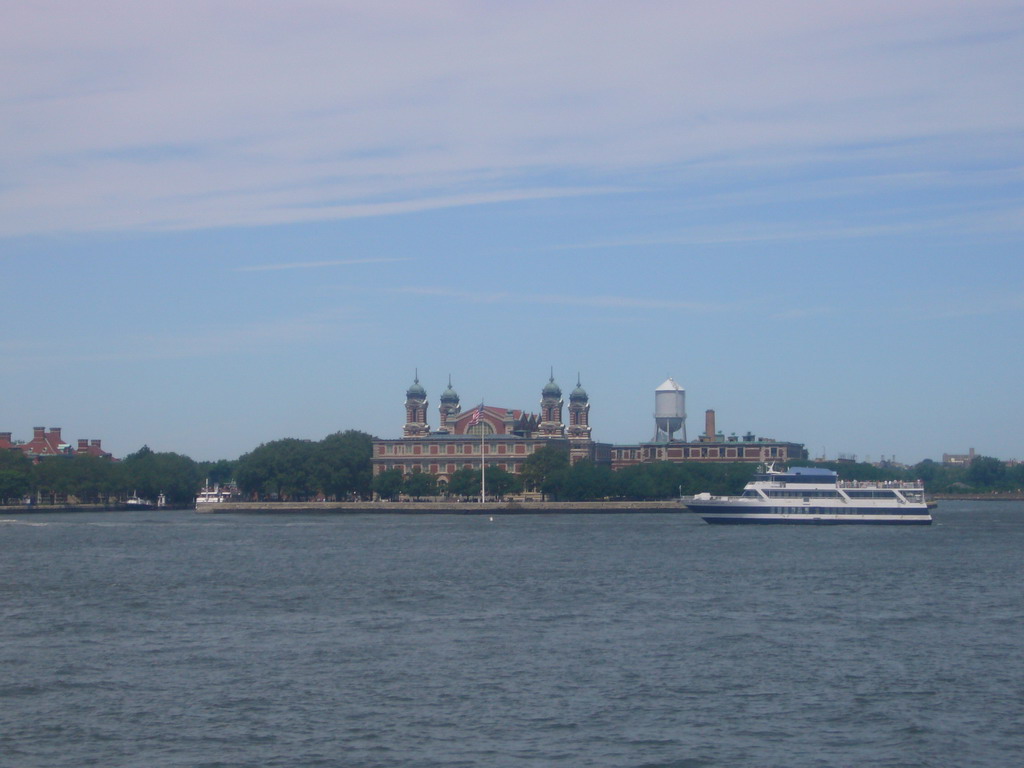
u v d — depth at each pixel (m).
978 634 108.50
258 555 198.25
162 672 91.25
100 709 80.25
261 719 77.94
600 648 100.56
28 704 81.62
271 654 98.19
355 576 159.38
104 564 180.88
